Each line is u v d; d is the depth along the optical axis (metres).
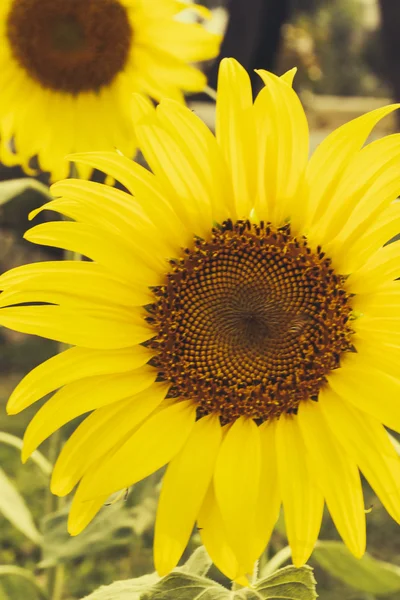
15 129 1.05
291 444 0.78
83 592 1.33
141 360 0.80
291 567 0.80
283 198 0.81
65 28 1.03
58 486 0.77
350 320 0.81
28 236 0.78
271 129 0.79
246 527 0.75
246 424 0.79
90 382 0.79
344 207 0.79
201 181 0.80
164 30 1.03
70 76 1.04
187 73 1.04
